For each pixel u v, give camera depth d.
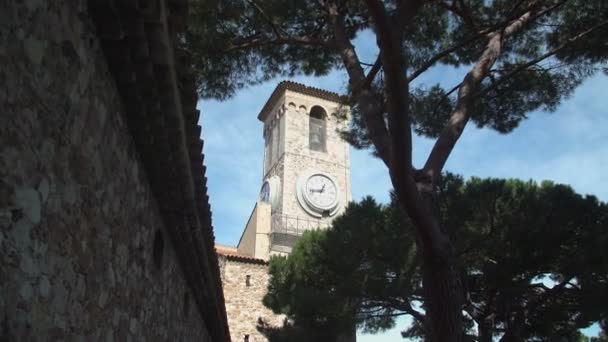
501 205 13.41
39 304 2.68
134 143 4.34
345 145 43.28
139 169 4.56
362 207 14.62
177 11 3.85
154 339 5.68
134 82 3.71
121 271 4.19
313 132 43.38
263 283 26.27
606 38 9.44
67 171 2.96
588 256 12.68
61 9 2.79
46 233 2.71
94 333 3.59
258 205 35.34
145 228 4.91
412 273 13.68
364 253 13.90
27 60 2.47
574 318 14.41
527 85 10.65
